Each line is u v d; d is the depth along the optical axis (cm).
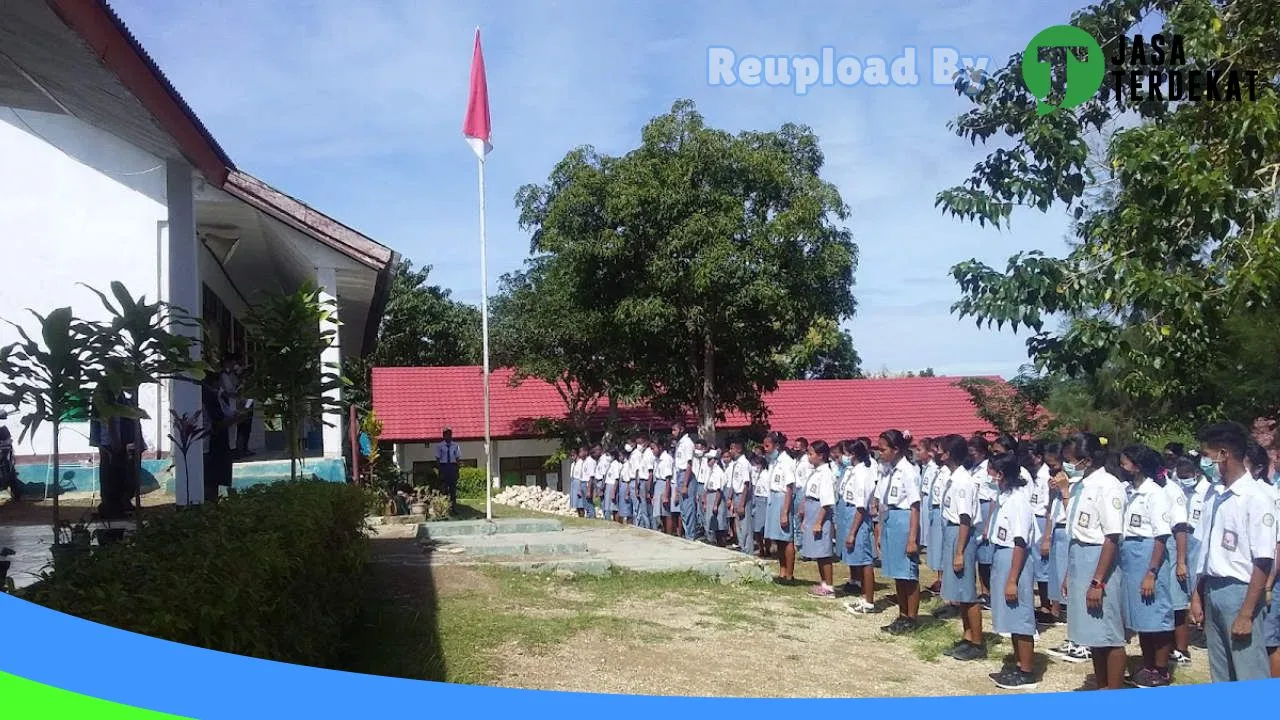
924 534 989
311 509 568
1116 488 590
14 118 1073
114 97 677
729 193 1731
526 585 899
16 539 721
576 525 1446
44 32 562
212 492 1050
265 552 426
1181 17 722
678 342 1950
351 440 1409
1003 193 745
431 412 2691
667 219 1728
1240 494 536
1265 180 729
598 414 2623
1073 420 1355
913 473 812
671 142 1767
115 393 531
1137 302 691
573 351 2211
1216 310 679
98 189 1157
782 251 1714
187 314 634
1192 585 763
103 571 354
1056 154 743
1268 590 521
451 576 914
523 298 2289
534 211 1983
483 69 1236
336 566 648
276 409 847
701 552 1106
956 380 3178
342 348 1827
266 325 838
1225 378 1012
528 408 2712
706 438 1923
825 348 3394
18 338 1134
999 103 782
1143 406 1216
